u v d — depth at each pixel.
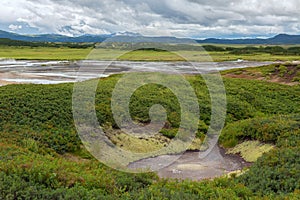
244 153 18.53
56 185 10.08
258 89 38.12
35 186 9.44
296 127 18.53
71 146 17.36
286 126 18.69
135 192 10.67
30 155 13.73
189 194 10.43
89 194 9.49
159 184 12.29
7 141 15.70
